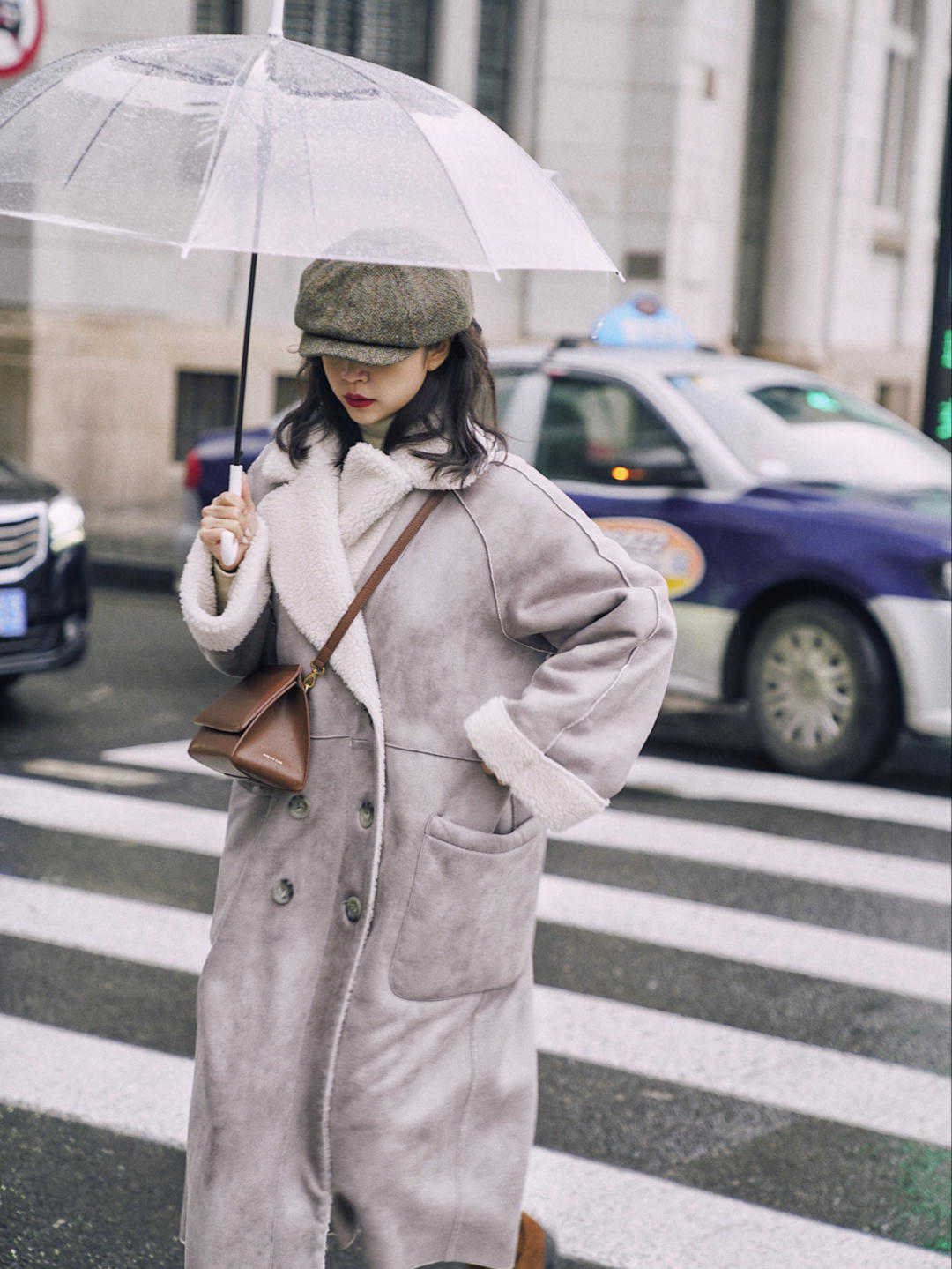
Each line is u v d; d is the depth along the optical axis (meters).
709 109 15.64
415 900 2.40
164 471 14.89
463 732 2.41
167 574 11.98
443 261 2.26
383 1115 2.39
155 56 2.52
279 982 2.42
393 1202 2.43
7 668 7.39
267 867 2.47
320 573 2.41
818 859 5.98
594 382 7.66
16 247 14.19
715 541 7.12
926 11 18.83
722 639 7.15
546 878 5.68
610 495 7.42
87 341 14.45
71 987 4.55
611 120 15.30
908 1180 3.61
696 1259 3.23
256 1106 2.40
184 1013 4.40
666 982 4.74
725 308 16.86
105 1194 3.41
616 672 2.35
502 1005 2.54
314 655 2.45
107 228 2.34
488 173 2.43
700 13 15.23
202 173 2.36
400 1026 2.41
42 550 7.49
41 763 7.00
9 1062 4.04
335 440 2.50
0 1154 3.56
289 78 2.41
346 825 2.42
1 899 5.27
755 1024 4.46
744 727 8.11
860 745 6.91
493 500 2.42
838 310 17.95
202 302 14.80
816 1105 3.97
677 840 6.16
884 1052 4.30
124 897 5.32
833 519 6.89
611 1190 3.51
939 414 8.53
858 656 6.86
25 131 2.53
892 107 18.77
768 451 7.41
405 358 2.33
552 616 2.38
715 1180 3.57
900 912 5.44
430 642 2.40
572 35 15.14
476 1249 2.52
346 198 2.29
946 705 6.70
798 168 17.27
